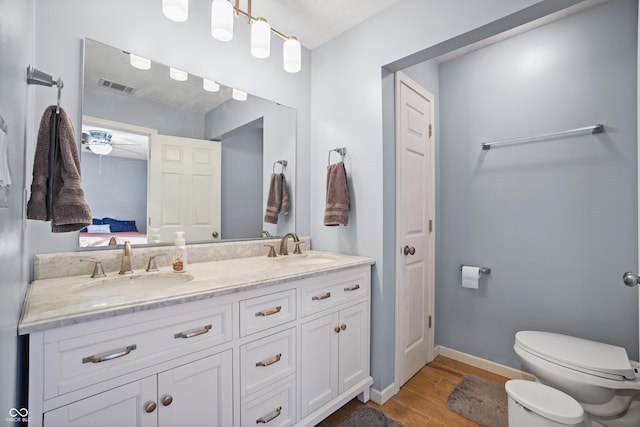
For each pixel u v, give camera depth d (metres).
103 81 1.42
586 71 1.85
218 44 1.84
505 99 2.19
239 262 1.74
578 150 1.87
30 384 0.77
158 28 1.59
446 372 2.22
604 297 1.78
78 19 1.34
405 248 2.07
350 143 2.07
